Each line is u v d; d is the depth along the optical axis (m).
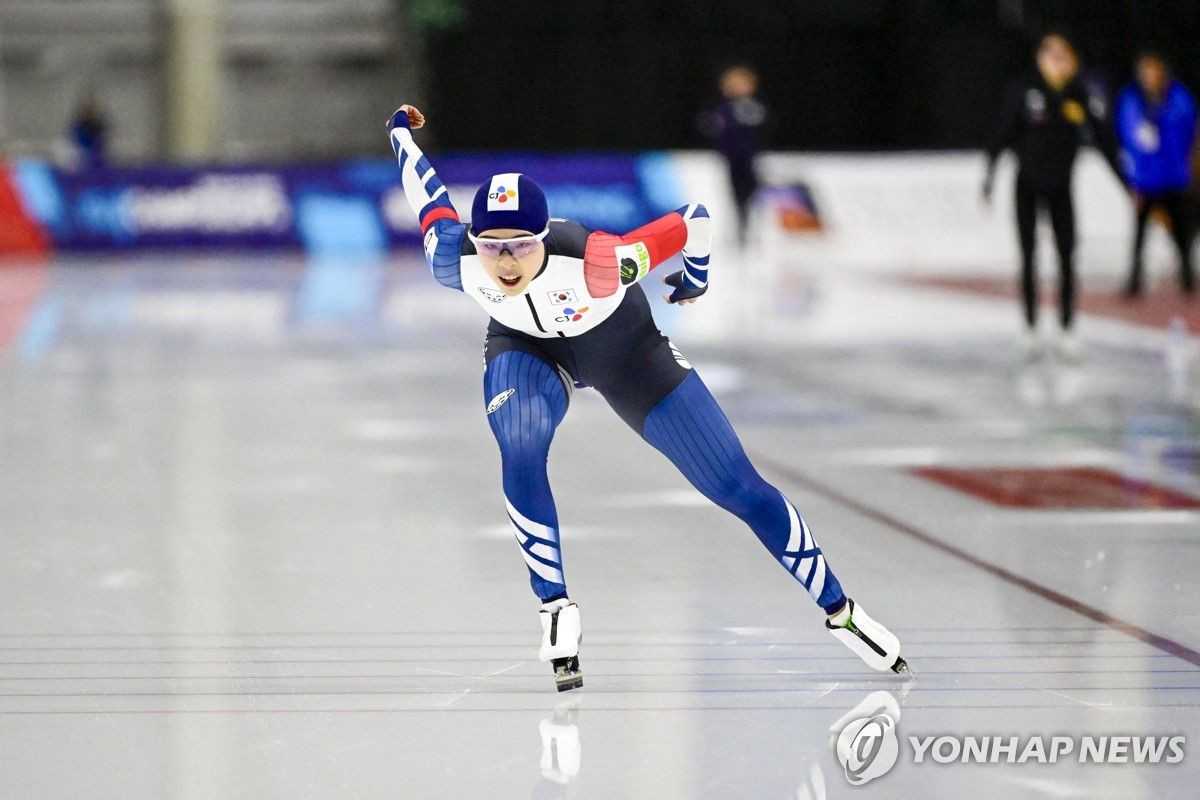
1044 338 37.53
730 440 12.40
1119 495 19.95
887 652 12.37
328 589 15.56
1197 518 18.61
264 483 21.12
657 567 16.44
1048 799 9.91
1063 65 31.36
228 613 14.65
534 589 12.24
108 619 14.43
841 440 24.17
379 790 10.10
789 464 22.17
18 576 16.09
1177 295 47.03
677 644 13.54
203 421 26.45
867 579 15.80
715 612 14.61
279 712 11.71
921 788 10.09
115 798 9.98
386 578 16.02
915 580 15.75
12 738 11.12
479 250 11.58
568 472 21.75
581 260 11.70
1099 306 44.50
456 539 17.81
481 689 12.29
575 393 29.66
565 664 12.05
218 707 11.84
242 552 17.17
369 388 30.30
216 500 20.00
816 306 45.72
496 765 10.54
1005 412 26.89
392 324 41.56
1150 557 16.69
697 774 10.35
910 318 42.44
